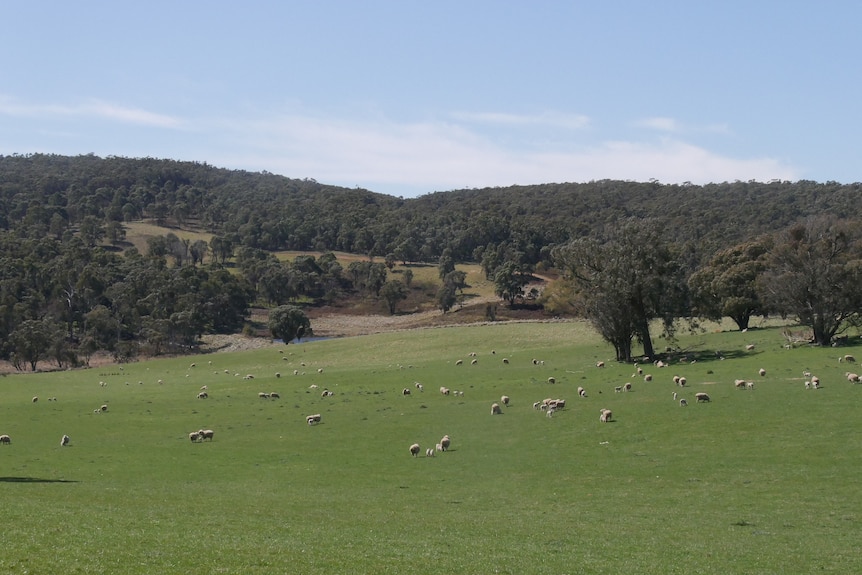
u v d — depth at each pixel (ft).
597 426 167.02
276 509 101.76
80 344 510.58
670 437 151.12
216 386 287.89
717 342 309.42
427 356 375.86
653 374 244.42
